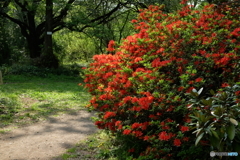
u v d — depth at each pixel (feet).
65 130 21.91
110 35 72.49
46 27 63.21
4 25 73.41
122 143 17.22
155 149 12.86
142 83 13.29
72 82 53.47
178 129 12.74
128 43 15.71
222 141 8.23
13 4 67.41
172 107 12.26
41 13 67.92
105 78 15.31
